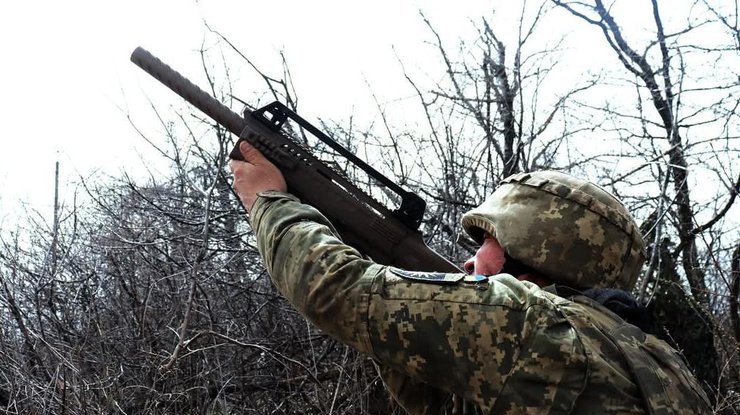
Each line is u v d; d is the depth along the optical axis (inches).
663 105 259.9
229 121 75.5
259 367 174.2
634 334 57.9
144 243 174.1
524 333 54.3
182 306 168.6
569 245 62.5
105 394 144.8
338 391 157.6
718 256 247.3
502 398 53.9
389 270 58.0
